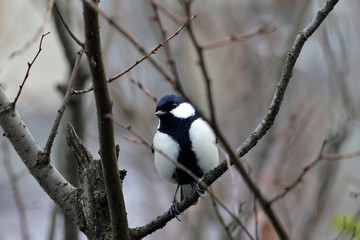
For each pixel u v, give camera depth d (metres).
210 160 7.96
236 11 14.40
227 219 11.70
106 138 5.14
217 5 15.23
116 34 13.03
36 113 15.71
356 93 13.02
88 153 6.04
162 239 11.95
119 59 13.32
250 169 7.09
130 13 13.77
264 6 14.02
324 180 9.74
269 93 13.18
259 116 13.15
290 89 14.12
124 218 5.55
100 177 5.90
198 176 8.13
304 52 14.35
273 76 13.16
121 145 14.88
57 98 18.66
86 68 9.36
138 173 14.36
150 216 12.81
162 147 8.03
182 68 12.93
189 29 3.40
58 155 9.70
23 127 5.94
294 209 9.82
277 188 9.70
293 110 13.35
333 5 4.99
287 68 5.24
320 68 14.15
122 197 5.46
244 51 14.12
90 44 4.71
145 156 13.93
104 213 5.83
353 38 14.13
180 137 7.90
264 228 7.43
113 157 5.25
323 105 13.49
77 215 5.91
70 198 5.96
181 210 6.74
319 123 12.72
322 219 11.38
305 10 11.23
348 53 10.70
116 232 5.58
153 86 13.30
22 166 16.64
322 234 10.60
